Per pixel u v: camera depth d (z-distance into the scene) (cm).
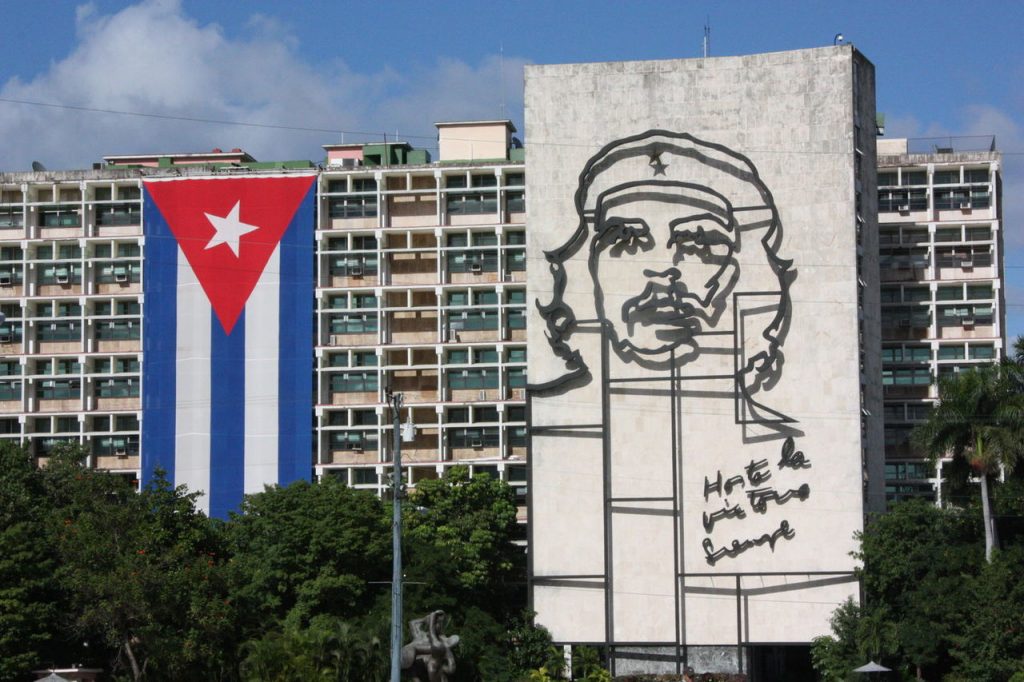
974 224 12925
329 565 9056
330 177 12762
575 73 10138
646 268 9912
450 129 13275
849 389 9650
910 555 9056
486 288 12569
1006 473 9244
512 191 12775
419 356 12688
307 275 12444
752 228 9850
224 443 12250
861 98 10325
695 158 9950
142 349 12588
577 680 9250
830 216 9806
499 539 10588
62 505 9525
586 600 9706
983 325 12900
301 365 12325
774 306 9762
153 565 8019
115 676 8188
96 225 13012
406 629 8656
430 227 12638
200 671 8150
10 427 12850
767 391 9712
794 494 9594
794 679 11069
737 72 10000
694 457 9719
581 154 10088
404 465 12338
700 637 9550
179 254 12494
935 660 8681
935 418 9144
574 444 9862
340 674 8031
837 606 9431
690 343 9788
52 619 8188
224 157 13775
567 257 9988
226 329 12375
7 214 13062
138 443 12625
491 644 9312
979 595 8544
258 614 8706
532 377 9956
